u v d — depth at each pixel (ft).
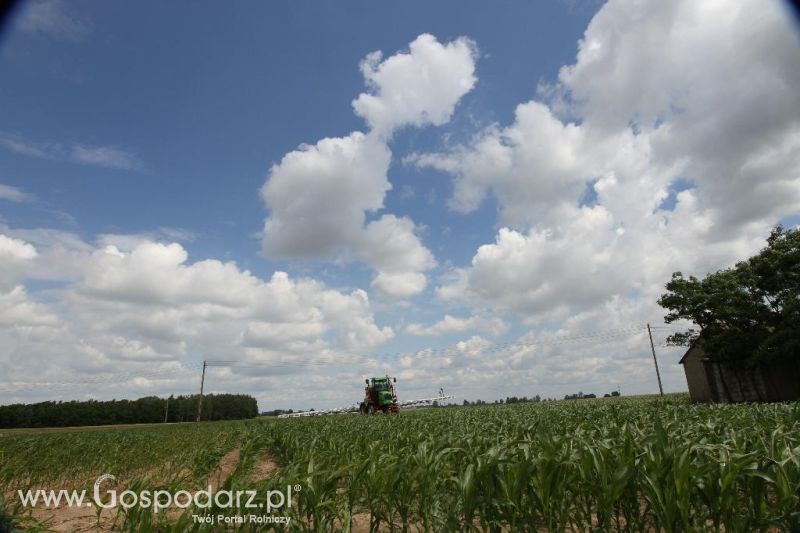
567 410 79.20
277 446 52.85
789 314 93.30
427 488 20.24
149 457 57.77
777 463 15.37
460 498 20.06
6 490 42.06
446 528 19.19
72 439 74.02
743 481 17.10
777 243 100.27
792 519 15.17
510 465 18.53
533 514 18.60
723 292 102.22
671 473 15.90
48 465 46.34
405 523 20.24
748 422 38.01
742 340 100.32
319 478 20.27
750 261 104.42
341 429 59.21
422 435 37.63
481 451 25.41
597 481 18.08
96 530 25.50
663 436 17.15
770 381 103.81
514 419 58.59
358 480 21.24
